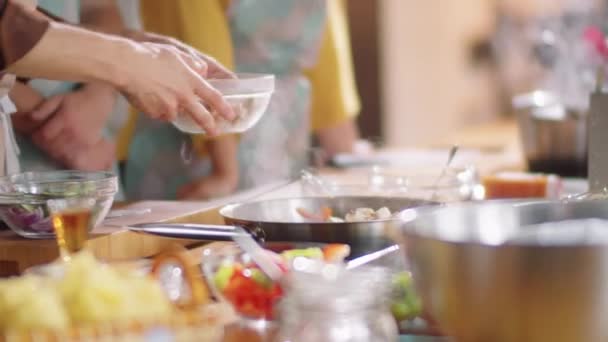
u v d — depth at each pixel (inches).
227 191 118.2
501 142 157.2
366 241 63.5
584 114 109.0
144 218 75.6
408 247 46.6
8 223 69.2
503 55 246.5
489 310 43.4
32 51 66.1
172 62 69.7
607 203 51.9
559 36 127.0
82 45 67.2
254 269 55.5
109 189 68.9
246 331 53.9
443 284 44.7
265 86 76.3
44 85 93.0
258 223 64.6
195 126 75.0
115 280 46.7
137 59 68.5
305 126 128.6
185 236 62.8
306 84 128.6
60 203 66.8
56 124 92.7
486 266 43.1
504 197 94.9
